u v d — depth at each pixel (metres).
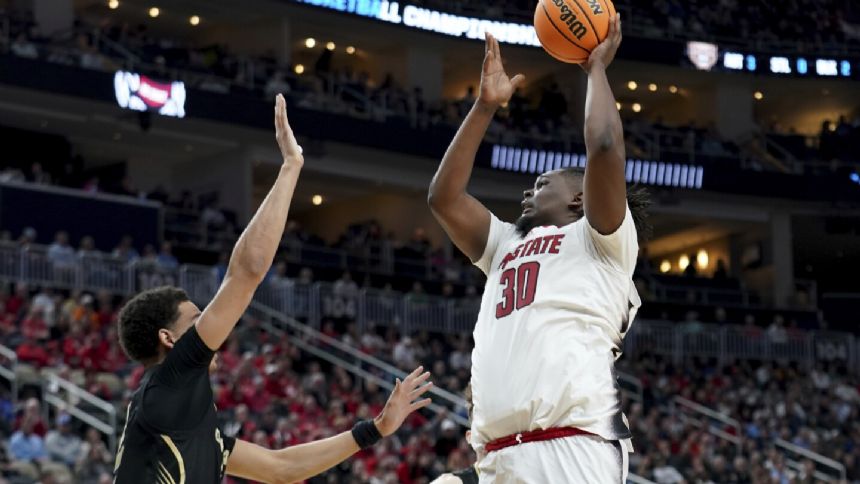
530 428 4.48
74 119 33.69
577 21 4.65
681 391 30.97
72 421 19.31
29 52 31.56
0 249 24.86
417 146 37.53
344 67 40.81
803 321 39.84
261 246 4.71
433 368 27.11
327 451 5.44
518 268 4.69
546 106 40.16
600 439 4.45
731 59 42.84
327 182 38.69
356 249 34.59
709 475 25.12
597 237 4.57
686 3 43.88
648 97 45.12
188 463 4.66
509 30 40.09
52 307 22.92
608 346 4.57
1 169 33.62
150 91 32.72
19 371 20.16
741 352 34.50
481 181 39.34
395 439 21.56
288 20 38.25
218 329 4.68
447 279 34.88
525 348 4.53
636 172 40.12
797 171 42.56
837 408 31.73
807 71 43.53
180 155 37.03
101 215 29.34
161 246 30.00
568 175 4.86
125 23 37.38
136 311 4.93
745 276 43.75
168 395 4.68
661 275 40.22
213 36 39.19
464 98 40.31
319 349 26.80
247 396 21.52
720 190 41.09
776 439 28.53
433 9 39.19
